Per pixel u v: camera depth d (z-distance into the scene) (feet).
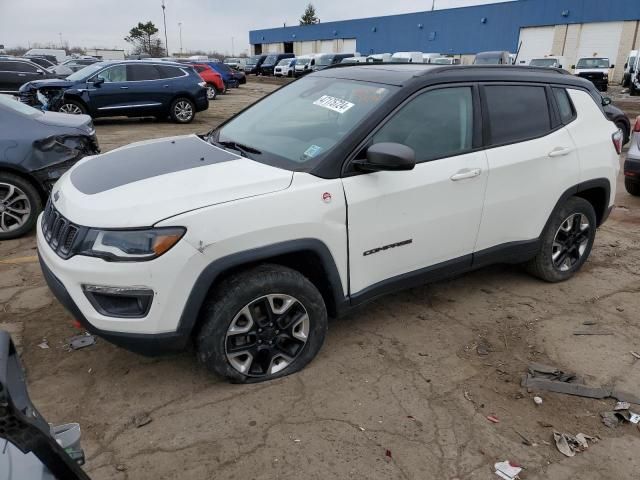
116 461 8.34
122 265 8.56
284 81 123.75
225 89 89.97
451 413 9.66
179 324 8.97
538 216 13.60
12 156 17.08
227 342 9.60
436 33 153.89
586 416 9.71
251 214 9.12
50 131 17.99
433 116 11.52
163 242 8.55
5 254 16.56
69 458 4.97
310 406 9.68
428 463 8.51
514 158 12.60
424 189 11.12
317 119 11.57
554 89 13.91
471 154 11.96
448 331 12.40
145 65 48.03
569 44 124.36
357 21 180.96
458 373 10.84
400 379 10.55
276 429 9.09
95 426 9.06
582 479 8.32
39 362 10.77
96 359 10.91
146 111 48.52
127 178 9.92
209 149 11.48
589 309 13.70
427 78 11.47
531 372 10.87
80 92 45.32
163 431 8.99
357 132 10.43
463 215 11.97
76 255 8.85
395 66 12.94
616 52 117.39
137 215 8.69
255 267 9.68
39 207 18.04
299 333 10.39
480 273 15.70
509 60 73.41
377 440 8.94
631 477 8.40
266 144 11.44
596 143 14.52
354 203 10.21
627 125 36.68
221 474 8.16
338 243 10.16
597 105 14.93
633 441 9.14
